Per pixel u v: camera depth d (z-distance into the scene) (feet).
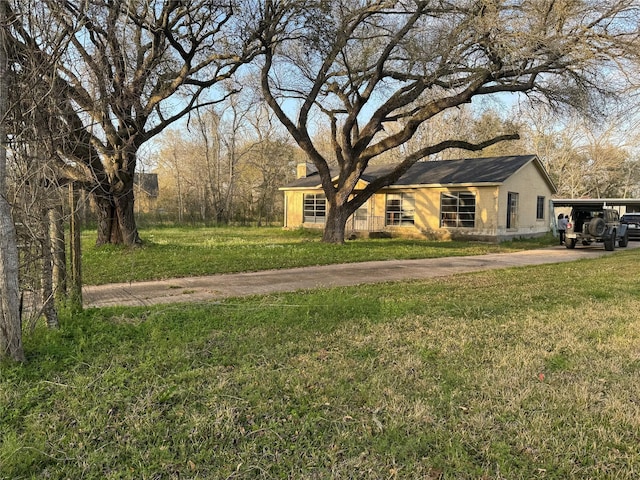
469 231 70.38
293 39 49.16
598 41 37.96
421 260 44.70
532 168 77.92
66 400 11.11
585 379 12.89
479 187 69.10
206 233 84.48
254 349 15.14
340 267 38.55
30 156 14.32
